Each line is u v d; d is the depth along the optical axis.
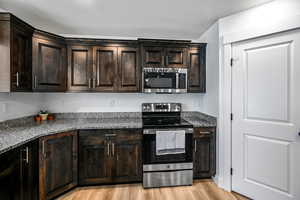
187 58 2.81
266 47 1.98
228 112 2.30
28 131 1.99
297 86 1.78
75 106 2.98
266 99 2.00
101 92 2.74
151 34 2.97
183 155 2.46
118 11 2.17
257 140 2.08
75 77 2.62
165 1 1.94
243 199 2.14
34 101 2.69
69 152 2.23
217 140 2.48
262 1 1.95
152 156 2.40
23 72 2.05
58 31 2.82
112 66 2.70
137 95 3.11
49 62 2.39
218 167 2.46
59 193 2.13
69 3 1.98
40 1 1.93
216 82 2.50
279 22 1.85
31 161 1.77
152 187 2.41
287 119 1.85
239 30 2.19
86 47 2.64
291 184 1.83
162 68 2.73
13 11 2.15
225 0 1.92
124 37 3.07
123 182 2.46
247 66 2.14
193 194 2.25
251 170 2.13
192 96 3.22
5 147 1.42
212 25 2.60
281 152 1.90
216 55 2.49
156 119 2.92
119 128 2.38
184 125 2.45
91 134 2.34
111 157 2.39
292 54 1.81
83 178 2.35
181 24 2.57
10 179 1.46
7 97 2.17
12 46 1.85
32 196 1.80
